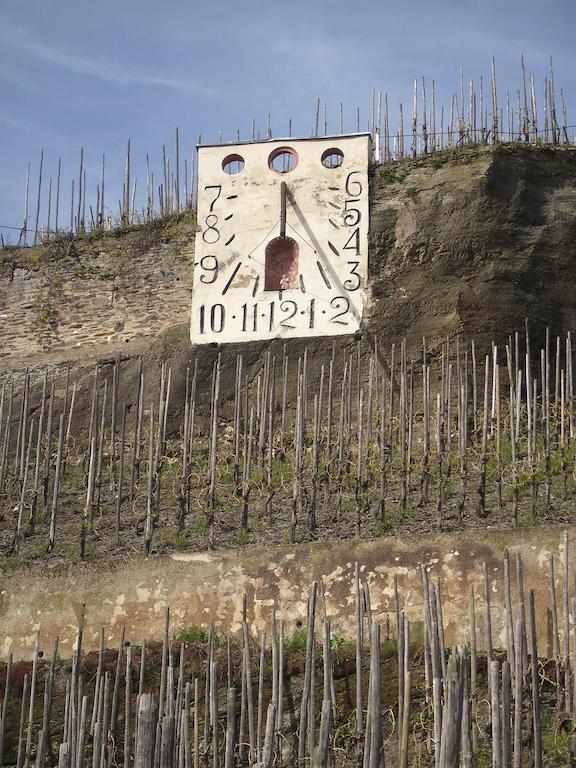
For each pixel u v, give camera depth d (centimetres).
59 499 1962
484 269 2284
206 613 1566
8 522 1880
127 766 1353
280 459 1933
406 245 2330
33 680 1418
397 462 1883
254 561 1589
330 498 1811
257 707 1420
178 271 2420
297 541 1653
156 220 2483
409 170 2392
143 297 2427
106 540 1773
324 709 1158
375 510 1766
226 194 2428
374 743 1120
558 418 1930
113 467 2083
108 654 1498
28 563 1692
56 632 1584
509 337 2167
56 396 2347
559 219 2328
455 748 1043
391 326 2278
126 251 2466
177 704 1305
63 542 1773
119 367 2338
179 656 1480
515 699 1262
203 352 2319
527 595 1482
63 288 2475
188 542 1714
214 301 2366
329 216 2377
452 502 1777
